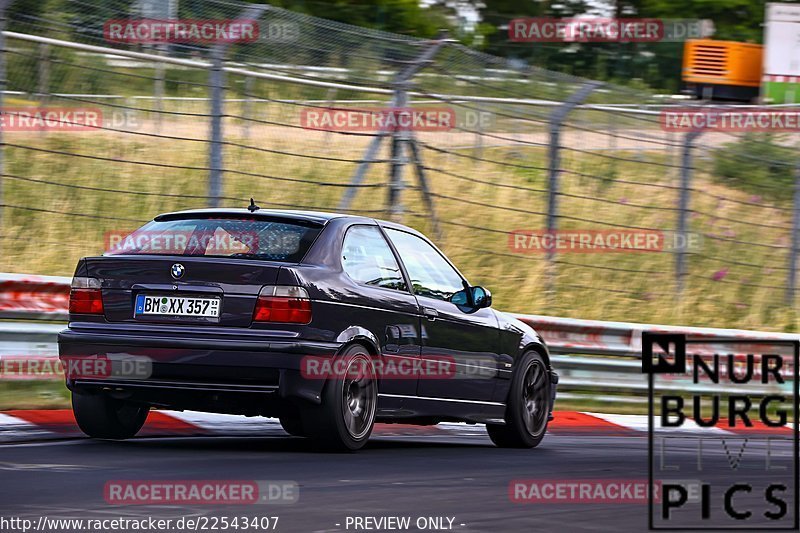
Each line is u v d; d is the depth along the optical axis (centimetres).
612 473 2403
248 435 2961
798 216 5609
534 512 1869
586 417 4038
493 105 4847
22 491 1875
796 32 8712
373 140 4522
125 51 4072
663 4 12025
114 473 2095
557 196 4947
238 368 2416
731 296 5631
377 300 2633
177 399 2486
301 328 2436
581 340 4400
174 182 4950
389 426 3416
